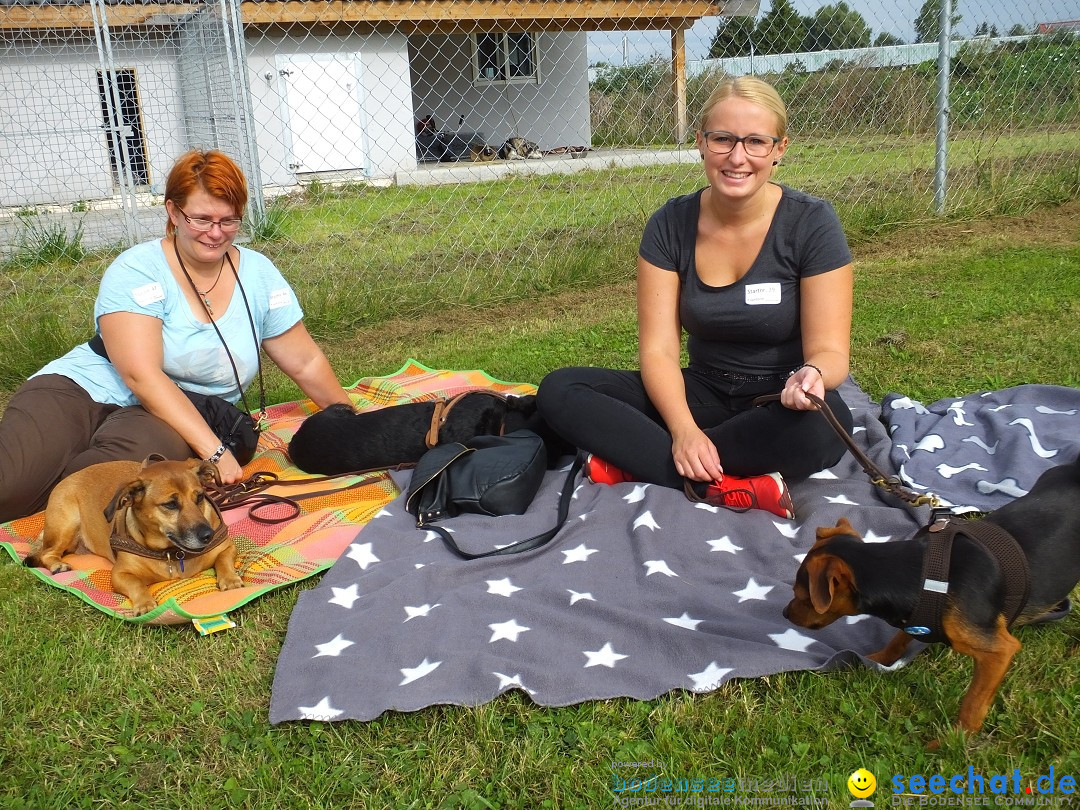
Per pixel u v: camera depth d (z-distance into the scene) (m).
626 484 3.89
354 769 2.44
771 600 3.08
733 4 14.01
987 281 6.71
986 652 2.30
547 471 4.21
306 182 15.05
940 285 6.75
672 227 3.86
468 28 18.23
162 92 15.42
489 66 19.73
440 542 3.57
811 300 3.64
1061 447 3.89
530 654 2.86
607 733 2.50
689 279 3.83
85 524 3.68
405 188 14.02
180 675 2.88
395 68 16.53
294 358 4.74
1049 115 10.48
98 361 4.27
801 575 2.62
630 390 4.04
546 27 18.67
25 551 3.75
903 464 3.92
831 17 12.59
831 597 2.43
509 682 2.67
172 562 3.40
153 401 4.05
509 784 2.37
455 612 3.07
